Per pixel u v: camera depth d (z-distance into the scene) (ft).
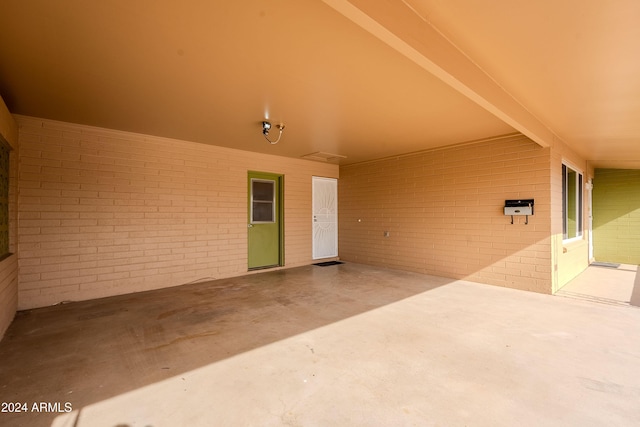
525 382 7.39
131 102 11.93
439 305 13.33
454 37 7.54
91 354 8.93
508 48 7.92
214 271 18.85
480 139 17.17
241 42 7.90
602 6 6.10
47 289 13.67
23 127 13.30
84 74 9.62
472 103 11.90
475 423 5.99
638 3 5.93
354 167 24.89
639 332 10.28
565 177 17.58
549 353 8.84
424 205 20.04
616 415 6.19
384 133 16.17
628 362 8.32
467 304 13.46
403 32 6.40
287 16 6.83
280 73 9.57
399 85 10.40
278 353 8.95
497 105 9.87
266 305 13.50
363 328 10.78
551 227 14.93
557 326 10.84
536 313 12.22
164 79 9.96
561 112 12.18
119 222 15.61
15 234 12.69
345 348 9.23
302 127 15.14
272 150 20.40
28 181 13.35
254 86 10.53
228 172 19.58
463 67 8.23
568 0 5.98
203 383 7.42
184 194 17.78
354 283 17.54
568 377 7.60
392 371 7.92
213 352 9.03
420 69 9.27
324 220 25.30
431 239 19.65
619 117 12.54
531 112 12.23
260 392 7.05
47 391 7.10
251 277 19.34
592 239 24.45
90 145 14.89
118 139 15.67
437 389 7.13
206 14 6.77
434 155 19.51
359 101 11.78
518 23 6.87
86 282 14.62
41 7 6.50
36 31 7.38
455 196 18.45
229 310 12.84
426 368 8.05
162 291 16.02
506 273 16.33
